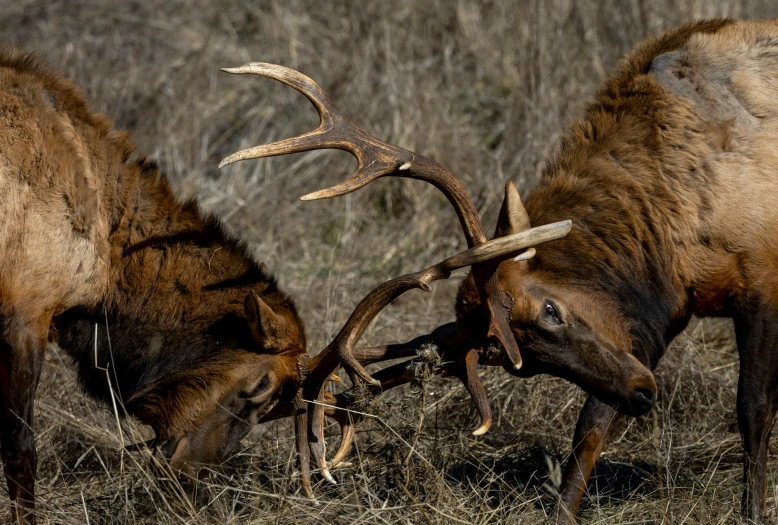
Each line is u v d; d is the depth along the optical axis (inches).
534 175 1174.3
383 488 727.1
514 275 684.7
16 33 1552.7
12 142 681.0
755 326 721.6
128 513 700.7
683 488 734.5
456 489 739.4
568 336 679.1
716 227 718.5
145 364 723.4
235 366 697.6
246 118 1392.7
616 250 715.4
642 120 743.1
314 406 701.9
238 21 1587.1
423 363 693.3
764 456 722.2
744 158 722.8
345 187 661.9
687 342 914.7
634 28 1362.0
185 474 687.7
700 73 745.6
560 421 866.1
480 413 681.0
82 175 704.4
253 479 741.9
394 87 1300.4
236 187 1254.3
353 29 1472.7
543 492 754.2
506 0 1437.0
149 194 733.9
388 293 674.2
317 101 670.5
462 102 1382.9
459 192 677.3
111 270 725.9
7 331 686.5
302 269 1147.9
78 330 733.3
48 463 803.4
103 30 1572.3
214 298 719.1
